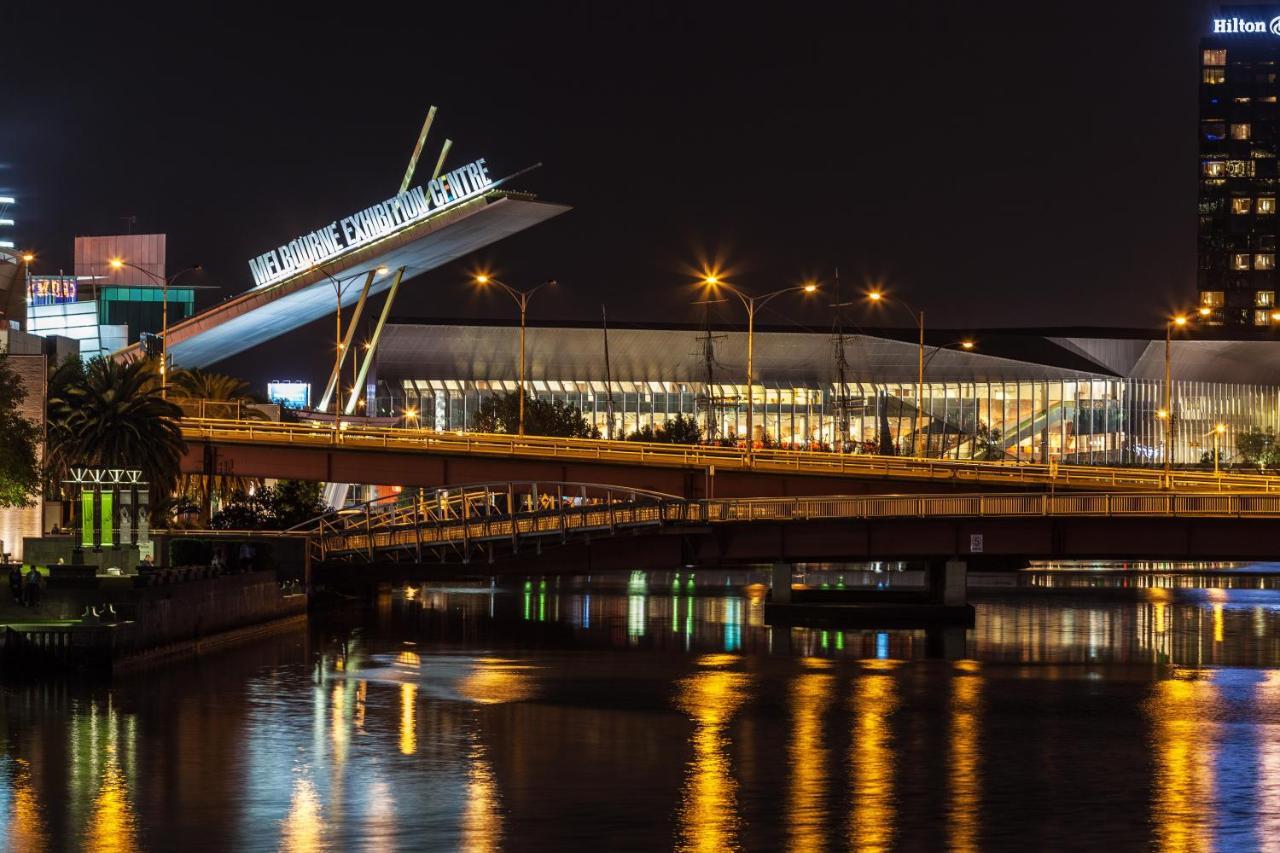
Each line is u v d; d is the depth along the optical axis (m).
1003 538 89.62
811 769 51.44
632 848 41.03
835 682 71.62
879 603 102.75
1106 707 64.88
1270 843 42.22
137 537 81.69
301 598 97.69
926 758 53.56
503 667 75.56
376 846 41.09
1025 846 41.69
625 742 55.91
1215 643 89.44
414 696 65.69
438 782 48.75
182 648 75.00
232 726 57.56
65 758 51.31
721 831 42.88
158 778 48.72
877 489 116.88
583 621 101.31
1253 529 85.50
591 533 96.38
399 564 102.06
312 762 51.50
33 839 41.56
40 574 72.62
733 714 62.38
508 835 42.28
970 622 99.50
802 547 93.56
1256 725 60.66
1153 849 41.53
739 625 99.25
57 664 65.81
